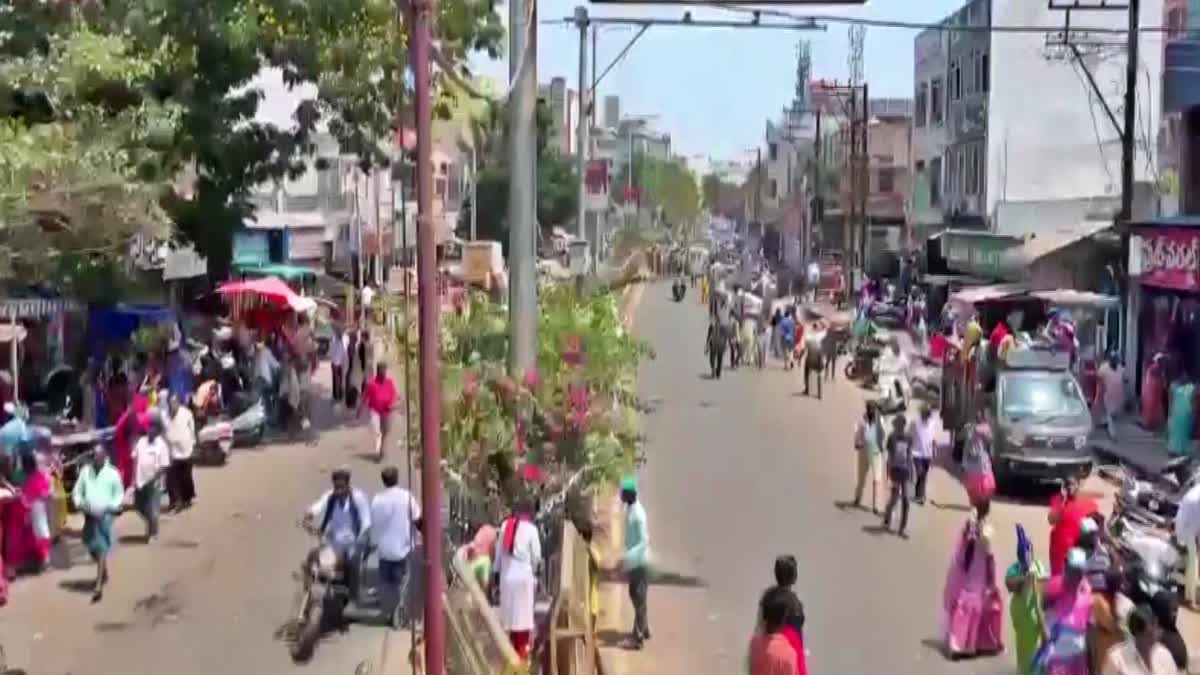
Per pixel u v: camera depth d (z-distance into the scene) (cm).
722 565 1883
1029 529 2133
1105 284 4172
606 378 1780
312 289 4931
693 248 12081
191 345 3059
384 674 1299
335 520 1511
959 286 5025
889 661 1469
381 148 3569
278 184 3603
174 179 2728
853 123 7325
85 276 2475
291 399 2912
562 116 10862
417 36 712
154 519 1978
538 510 1434
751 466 2648
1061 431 2436
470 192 6041
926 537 2070
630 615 1625
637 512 1516
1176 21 3491
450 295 2619
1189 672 1420
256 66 2806
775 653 1030
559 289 2353
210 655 1445
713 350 4194
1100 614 1212
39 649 1462
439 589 721
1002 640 1538
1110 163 5272
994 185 5366
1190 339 3111
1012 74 5347
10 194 1547
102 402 2469
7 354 2642
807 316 5500
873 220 8462
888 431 2298
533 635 1216
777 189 13500
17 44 2206
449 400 1452
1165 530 1878
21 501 1764
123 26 2520
